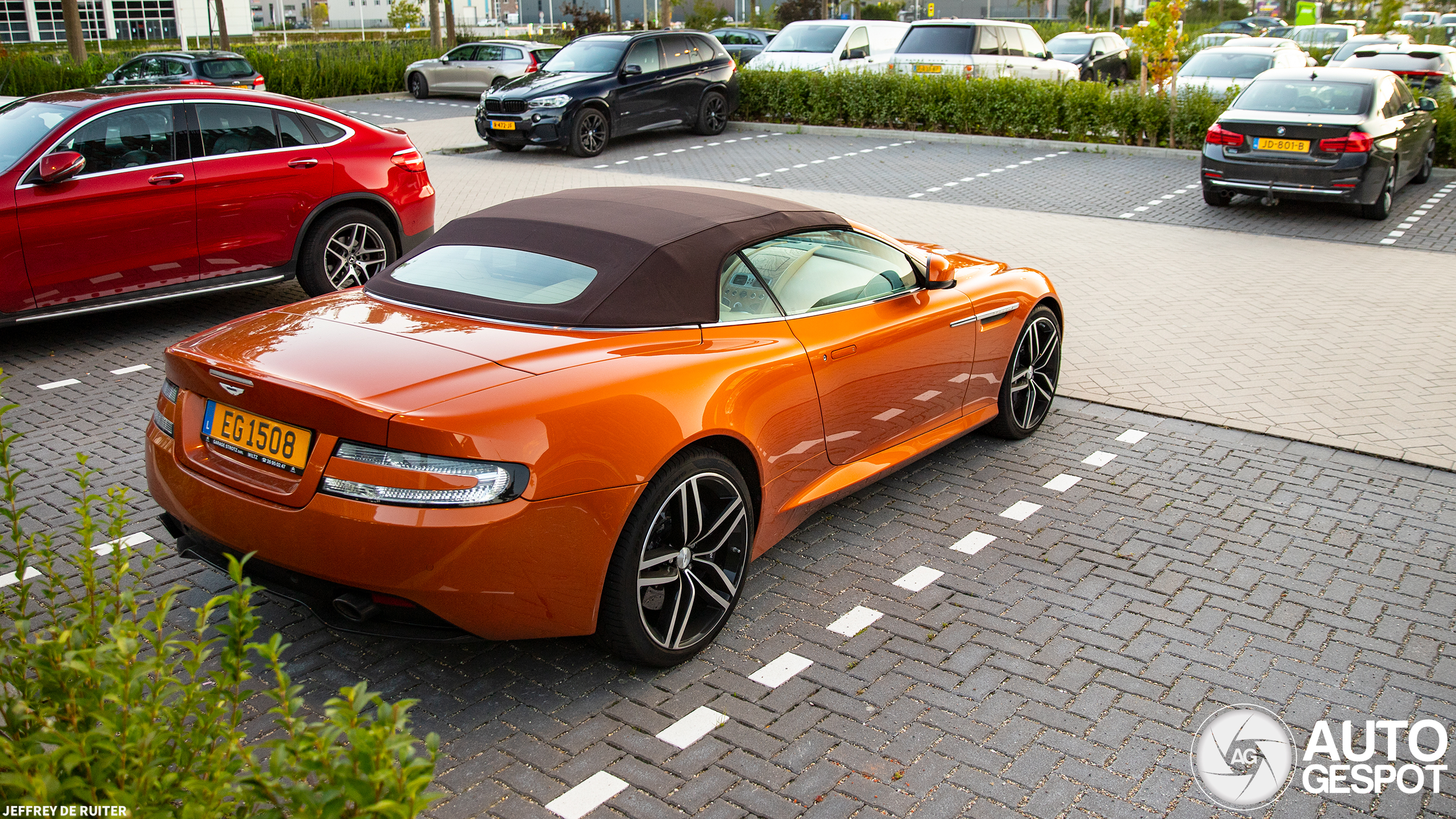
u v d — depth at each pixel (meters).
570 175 14.80
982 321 5.05
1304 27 34.34
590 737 3.09
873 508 4.77
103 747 1.74
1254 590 4.07
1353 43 24.06
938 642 3.65
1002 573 4.18
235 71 22.41
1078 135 18.09
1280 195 12.02
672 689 3.34
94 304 6.51
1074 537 4.50
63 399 5.87
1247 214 12.51
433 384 3.00
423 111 22.98
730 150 17.42
